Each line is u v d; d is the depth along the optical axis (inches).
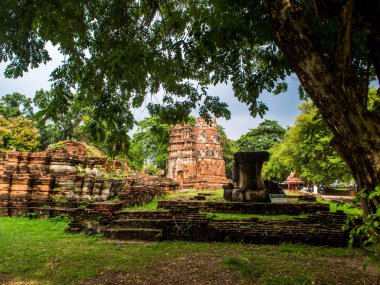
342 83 127.0
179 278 229.9
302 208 457.4
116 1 258.8
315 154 866.1
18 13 253.9
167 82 291.9
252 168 547.8
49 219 513.3
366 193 125.1
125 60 230.4
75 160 632.4
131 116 322.7
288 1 136.5
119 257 286.0
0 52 278.1
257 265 261.3
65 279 225.6
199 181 1533.0
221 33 224.1
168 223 392.5
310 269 250.8
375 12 151.9
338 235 348.2
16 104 1598.2
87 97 289.3
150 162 1820.9
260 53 285.3
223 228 376.8
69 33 241.0
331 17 164.4
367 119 125.6
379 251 120.7
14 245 331.9
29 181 567.8
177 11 269.9
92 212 419.5
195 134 1756.9
